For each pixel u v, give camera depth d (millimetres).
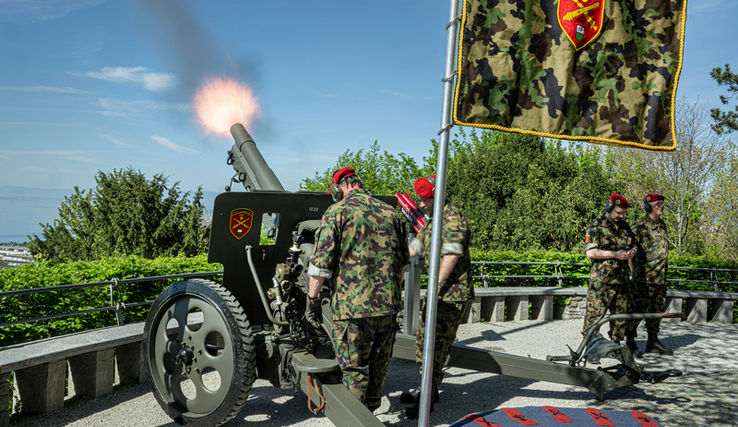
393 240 3426
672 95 2691
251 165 4812
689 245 18797
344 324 3275
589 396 4566
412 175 34719
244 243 3770
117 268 5410
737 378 5195
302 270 3768
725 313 9078
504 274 9172
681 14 2709
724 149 18781
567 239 20234
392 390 4746
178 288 3701
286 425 3799
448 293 3932
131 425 3752
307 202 4023
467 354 4172
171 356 4090
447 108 2477
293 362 3463
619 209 5688
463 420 3178
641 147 2654
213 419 3475
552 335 7414
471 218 23938
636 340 7316
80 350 4086
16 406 4102
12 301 4562
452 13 2451
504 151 24703
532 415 3238
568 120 2570
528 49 2529
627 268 5805
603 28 2633
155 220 20281
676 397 4488
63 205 22859
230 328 3404
